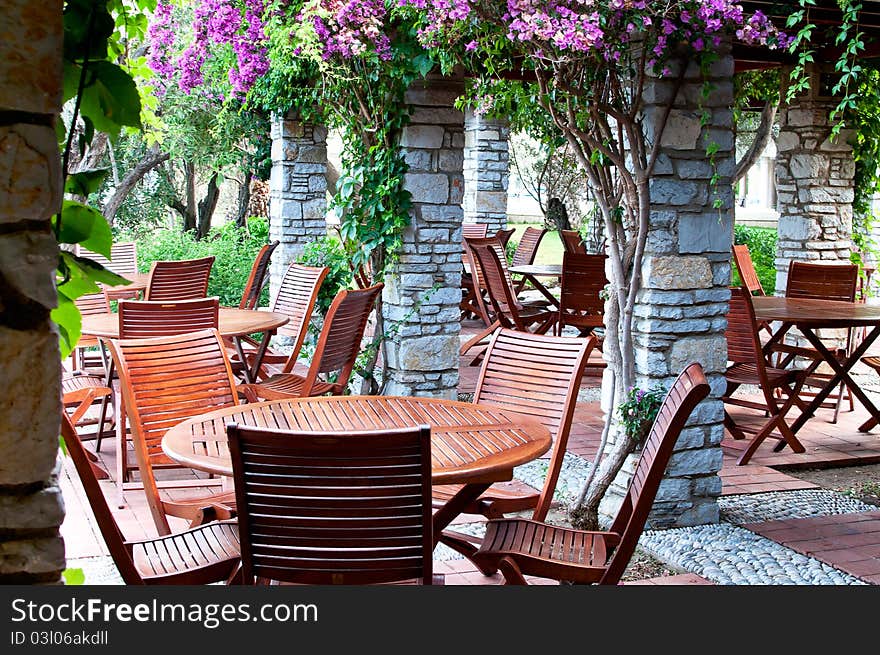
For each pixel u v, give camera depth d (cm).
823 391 601
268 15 655
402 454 227
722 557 416
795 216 796
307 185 887
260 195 1309
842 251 795
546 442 300
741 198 1841
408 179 614
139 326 498
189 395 370
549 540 312
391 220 616
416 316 626
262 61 740
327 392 543
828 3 539
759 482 537
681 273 450
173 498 476
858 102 752
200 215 1367
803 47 606
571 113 441
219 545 296
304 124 877
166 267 650
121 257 891
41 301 118
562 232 1009
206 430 305
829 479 552
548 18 387
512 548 301
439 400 361
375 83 607
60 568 122
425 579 237
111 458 550
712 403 462
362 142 630
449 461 274
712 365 459
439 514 308
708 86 437
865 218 812
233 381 379
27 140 115
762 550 427
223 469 260
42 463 119
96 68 149
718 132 448
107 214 1168
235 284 1040
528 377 384
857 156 783
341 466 227
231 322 575
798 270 733
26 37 114
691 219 450
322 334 505
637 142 439
